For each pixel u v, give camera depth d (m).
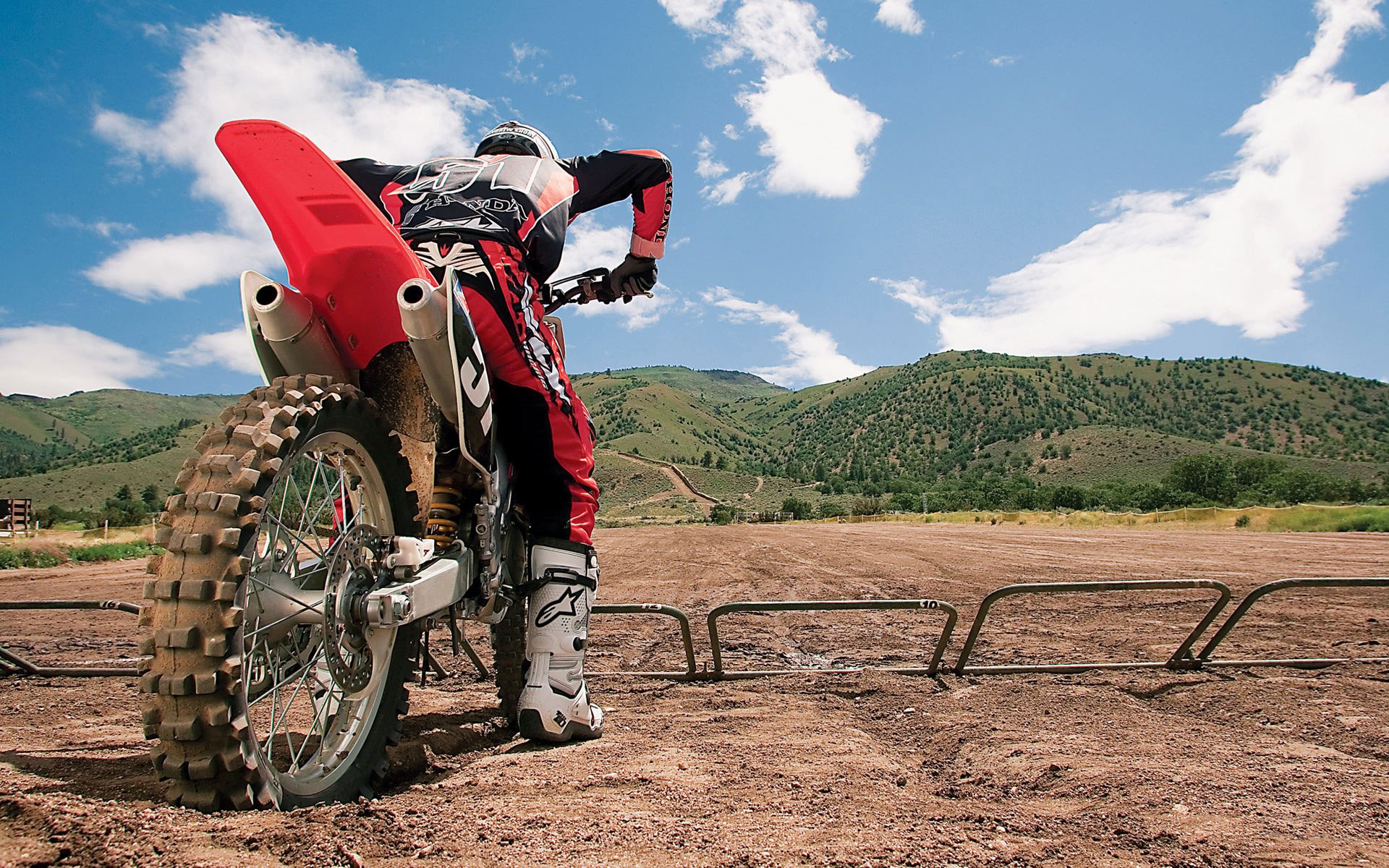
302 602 2.37
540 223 3.01
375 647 2.65
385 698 2.67
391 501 2.74
